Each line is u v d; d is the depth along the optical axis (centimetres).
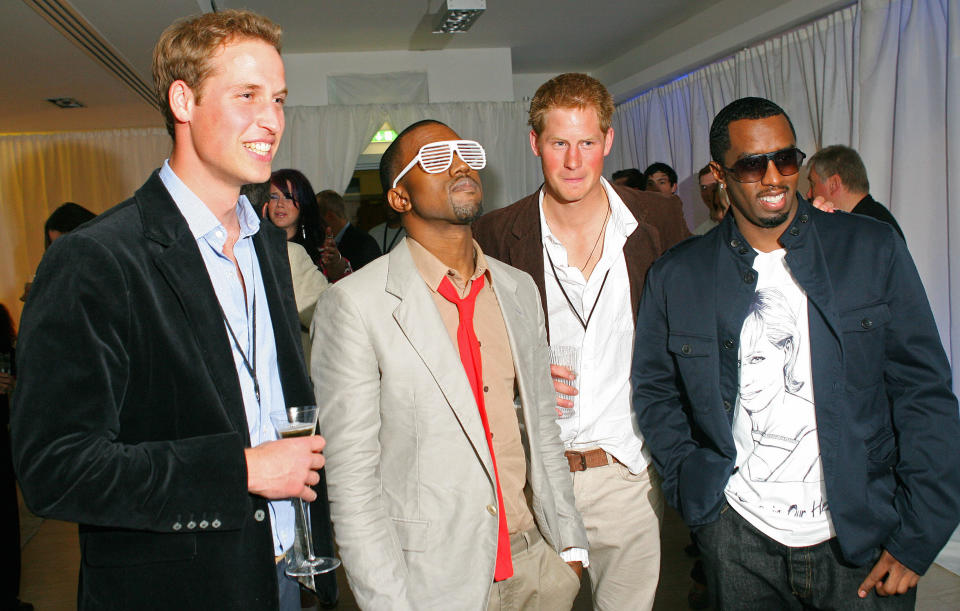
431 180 151
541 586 164
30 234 782
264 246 144
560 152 197
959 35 369
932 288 397
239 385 124
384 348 146
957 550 322
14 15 423
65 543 421
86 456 104
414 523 145
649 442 196
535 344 174
